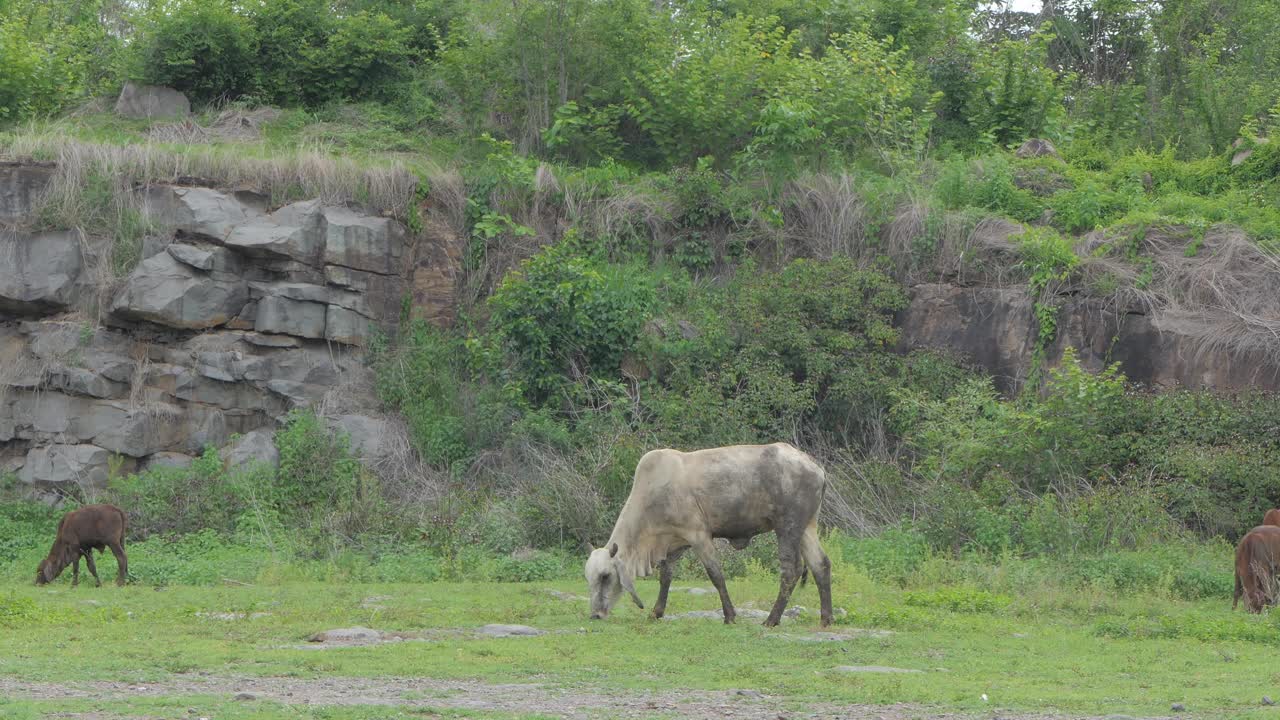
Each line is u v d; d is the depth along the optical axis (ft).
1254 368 81.25
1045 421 79.46
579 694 31.27
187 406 84.99
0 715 26.09
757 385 83.66
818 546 46.11
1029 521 69.67
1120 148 111.75
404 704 28.96
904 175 98.99
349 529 76.07
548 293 87.97
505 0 104.06
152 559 68.85
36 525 79.00
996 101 111.75
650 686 32.53
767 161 99.14
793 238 96.37
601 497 76.18
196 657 36.04
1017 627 47.78
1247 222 90.48
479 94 105.29
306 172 90.58
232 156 90.17
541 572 66.54
